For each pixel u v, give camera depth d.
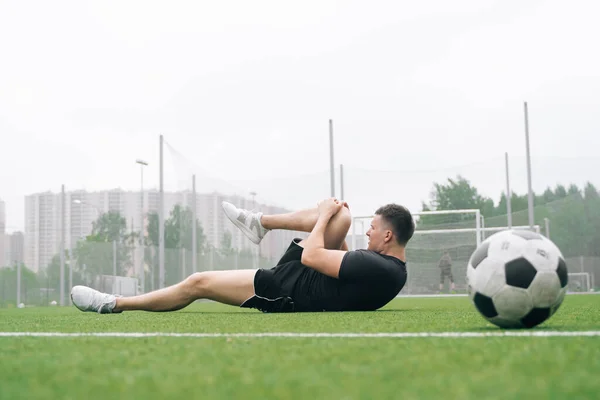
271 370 1.78
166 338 2.78
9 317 5.70
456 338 2.55
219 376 1.70
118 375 1.75
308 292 4.84
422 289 19.44
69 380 1.69
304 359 1.99
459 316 4.23
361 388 1.48
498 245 2.93
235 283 4.88
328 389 1.47
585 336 2.57
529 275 2.84
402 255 4.92
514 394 1.38
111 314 5.14
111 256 17.72
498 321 2.93
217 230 18.69
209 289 4.92
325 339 2.59
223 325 3.50
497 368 1.75
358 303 4.84
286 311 4.88
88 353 2.27
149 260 18.02
